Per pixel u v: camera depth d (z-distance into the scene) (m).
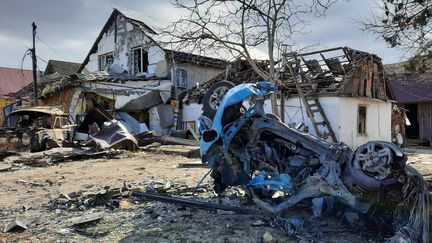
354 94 18.44
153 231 5.61
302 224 5.56
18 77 42.50
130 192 7.70
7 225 5.80
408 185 4.96
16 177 10.68
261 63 20.28
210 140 5.74
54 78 25.81
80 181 9.88
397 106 24.23
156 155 15.41
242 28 13.07
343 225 5.71
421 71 8.27
